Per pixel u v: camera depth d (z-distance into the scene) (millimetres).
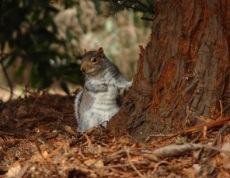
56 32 17328
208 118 8461
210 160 7742
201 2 8492
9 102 13805
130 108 9133
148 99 8906
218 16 8453
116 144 8727
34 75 16969
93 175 7789
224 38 8438
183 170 7711
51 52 17078
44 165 8219
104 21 23641
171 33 8695
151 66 8961
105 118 10758
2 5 16547
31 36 16969
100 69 10750
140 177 7648
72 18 23250
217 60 8445
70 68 16641
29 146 9383
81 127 10906
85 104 10859
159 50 8844
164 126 8656
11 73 24875
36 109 12695
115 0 10586
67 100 13570
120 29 23922
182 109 8562
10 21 16547
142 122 8898
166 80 8703
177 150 7930
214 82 8461
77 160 8211
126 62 23406
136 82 9188
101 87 10734
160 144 8406
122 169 7895
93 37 23594
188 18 8539
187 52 8547
